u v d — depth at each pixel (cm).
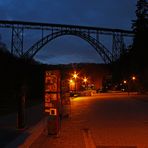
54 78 1619
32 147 1285
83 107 3900
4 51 5634
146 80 10275
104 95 8475
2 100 4312
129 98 6369
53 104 1608
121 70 11844
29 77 5941
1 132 1647
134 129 1764
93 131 1731
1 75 4503
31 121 2192
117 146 1264
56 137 1538
